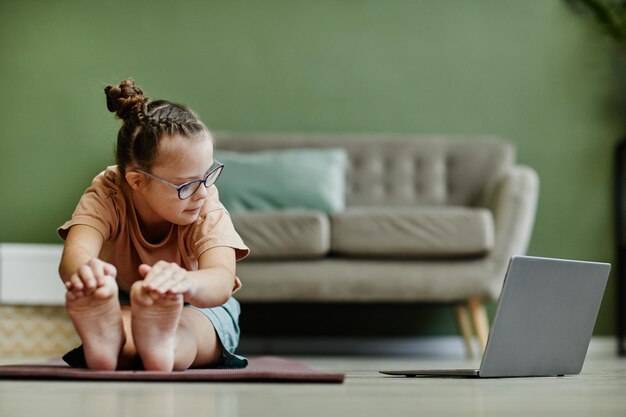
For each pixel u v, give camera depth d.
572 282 1.69
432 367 2.63
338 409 1.01
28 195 4.32
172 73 4.39
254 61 4.40
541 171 4.40
